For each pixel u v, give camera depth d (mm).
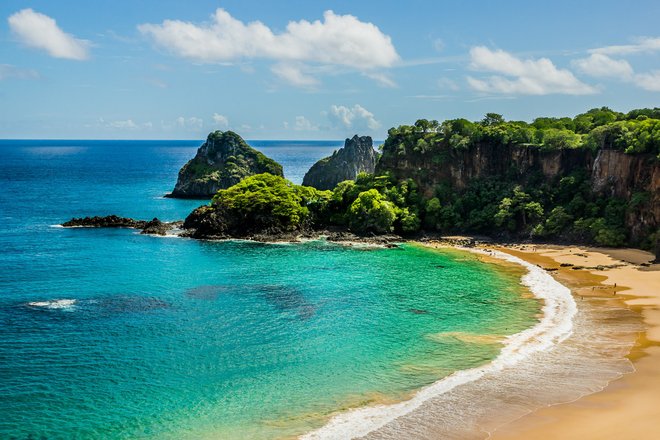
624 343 76938
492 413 58031
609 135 162875
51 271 120500
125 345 78125
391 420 57312
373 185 185500
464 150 186000
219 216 170750
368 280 115812
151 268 125000
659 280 112062
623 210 150250
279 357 74625
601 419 55750
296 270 124875
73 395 63562
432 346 78062
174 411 60312
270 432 55688
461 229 173375
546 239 159000
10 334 81625
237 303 98375
